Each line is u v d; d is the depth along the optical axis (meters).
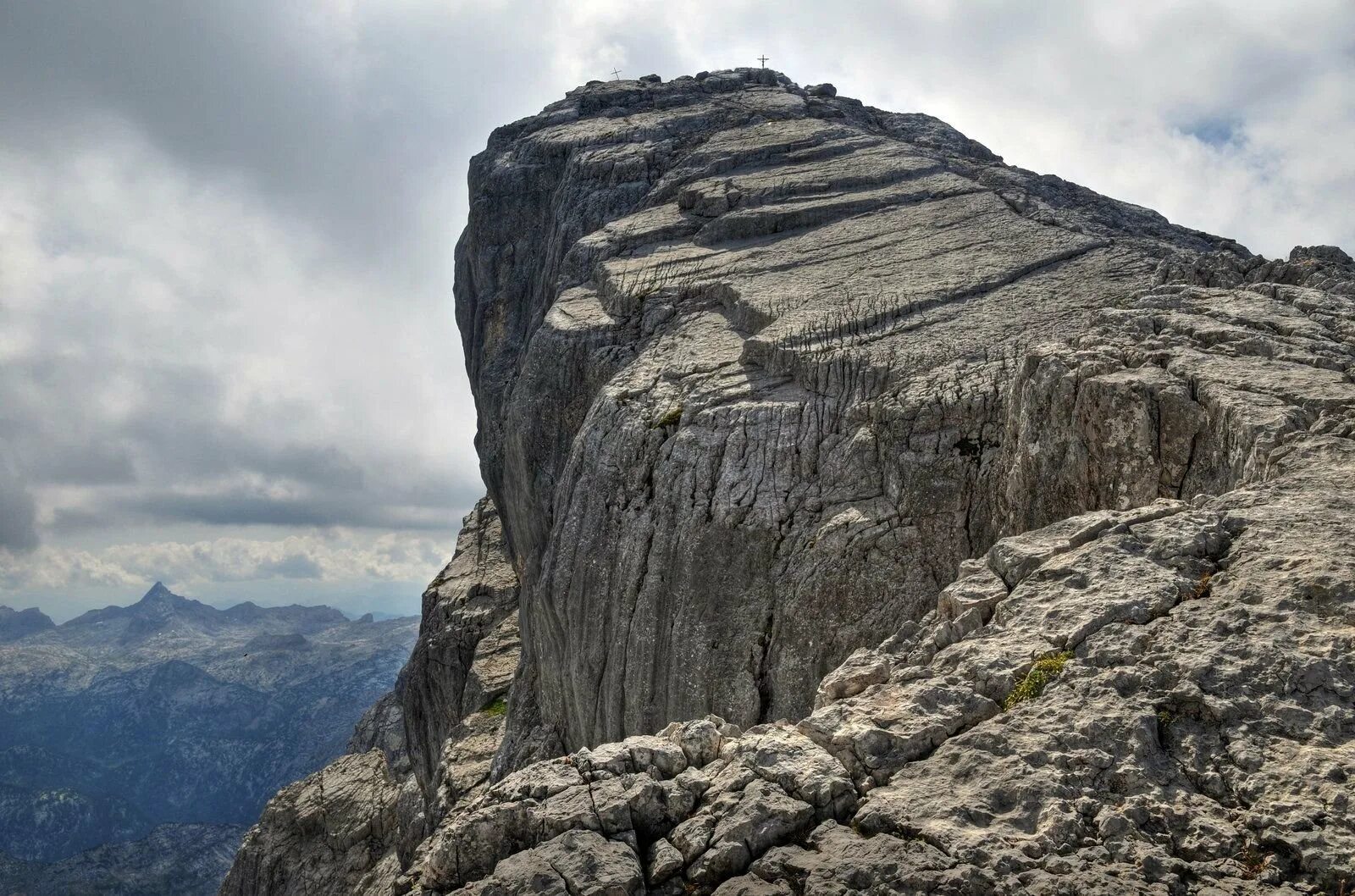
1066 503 16.84
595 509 25.61
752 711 21.22
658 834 8.73
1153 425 15.48
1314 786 7.74
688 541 22.89
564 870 8.11
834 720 9.56
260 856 53.19
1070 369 17.19
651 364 28.31
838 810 8.51
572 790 9.02
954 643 10.57
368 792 53.47
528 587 33.34
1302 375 15.03
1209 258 24.61
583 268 38.94
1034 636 10.06
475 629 47.09
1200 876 7.30
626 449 25.34
